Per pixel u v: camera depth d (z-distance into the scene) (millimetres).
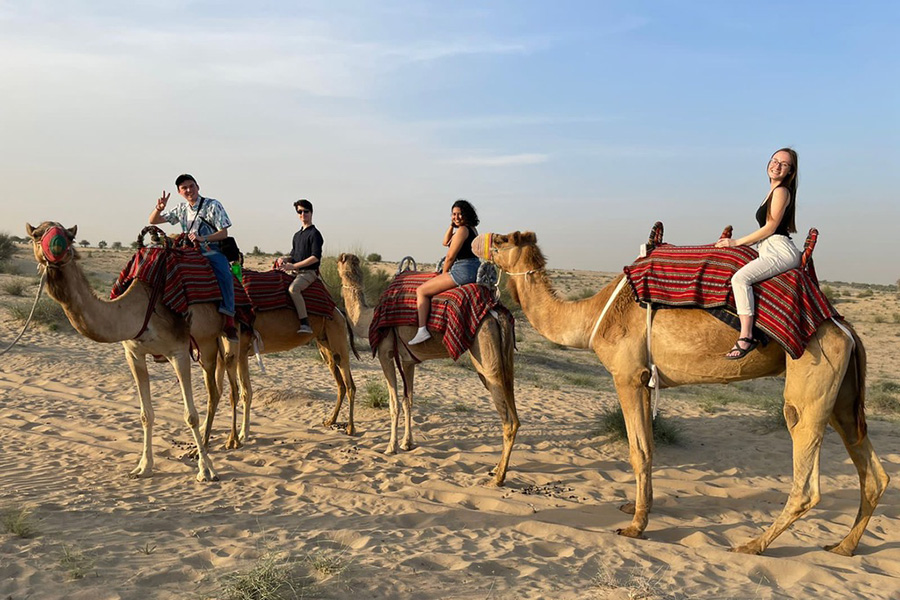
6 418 10000
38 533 5246
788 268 5832
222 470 7945
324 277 21578
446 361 18766
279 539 5371
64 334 17562
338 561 4738
